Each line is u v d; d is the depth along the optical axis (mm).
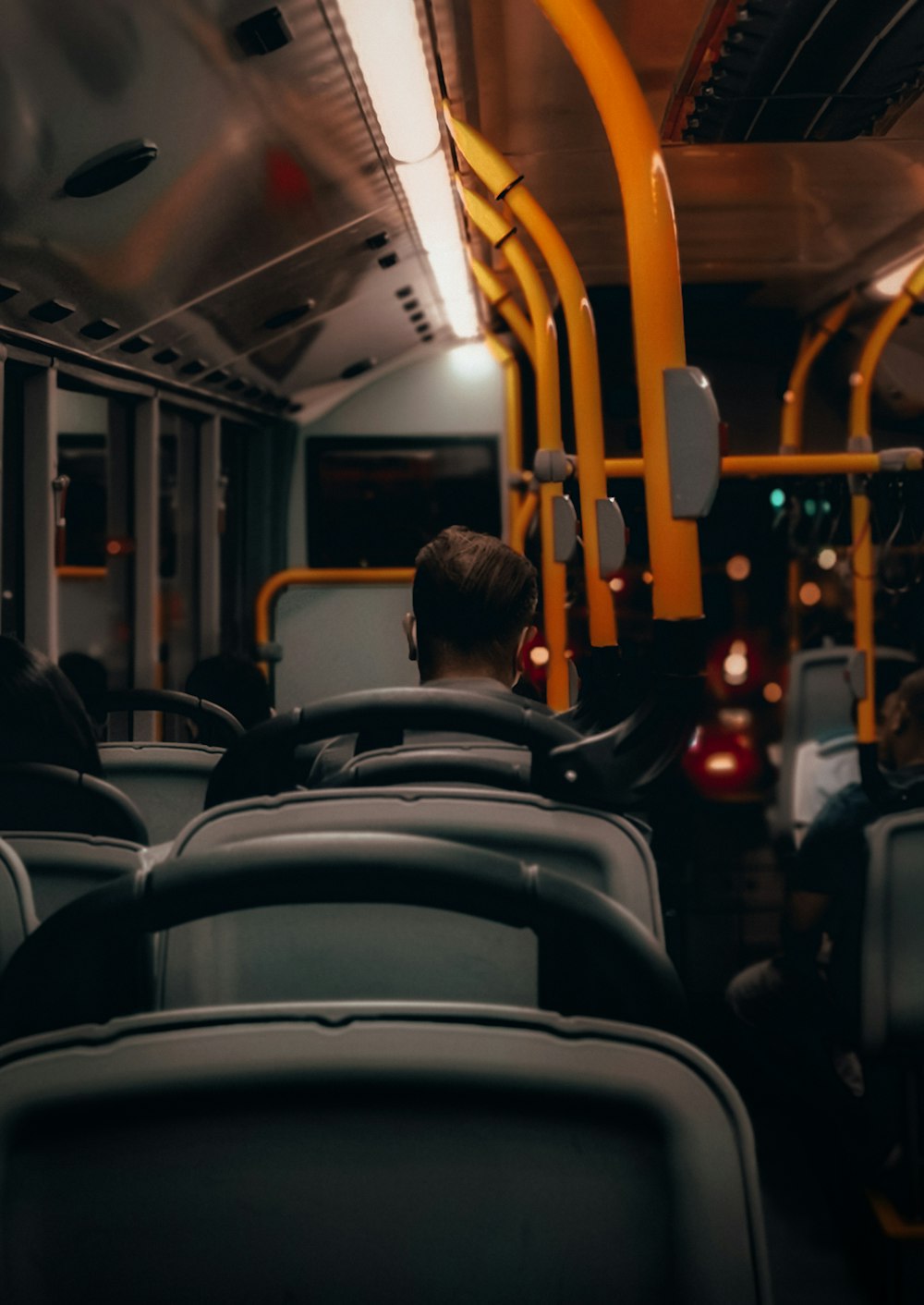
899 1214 2420
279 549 6375
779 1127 3242
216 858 816
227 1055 684
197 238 3268
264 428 6270
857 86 2914
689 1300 667
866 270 5016
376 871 812
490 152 2811
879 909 2240
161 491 4738
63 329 3322
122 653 4316
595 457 2600
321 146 3025
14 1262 672
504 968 1136
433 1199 688
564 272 2680
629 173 1339
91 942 813
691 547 1262
